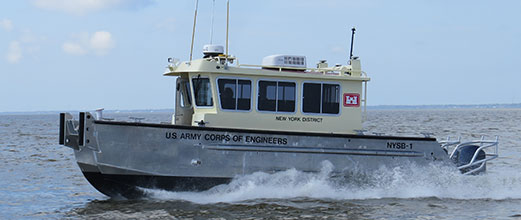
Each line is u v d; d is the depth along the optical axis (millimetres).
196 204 13477
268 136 13688
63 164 22922
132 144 13094
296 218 12297
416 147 14711
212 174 13469
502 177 15867
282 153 13781
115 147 13031
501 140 35250
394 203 13914
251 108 14023
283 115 14203
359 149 14250
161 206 13328
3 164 22953
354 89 14734
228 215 12461
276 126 14156
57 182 17938
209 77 13867
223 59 14266
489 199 14672
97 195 15531
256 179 13719
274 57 14320
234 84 13938
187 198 13820
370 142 14312
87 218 12555
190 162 13352
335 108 14570
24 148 31344
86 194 15711
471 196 14984
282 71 14289
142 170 13188
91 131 12938
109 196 14016
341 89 14617
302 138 13875
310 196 14109
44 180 18375
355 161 14234
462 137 38188
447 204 13961
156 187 13555
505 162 22891
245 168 13617
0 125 80688
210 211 12789
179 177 13383
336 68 14797
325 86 14500
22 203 14508
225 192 13703
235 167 13555
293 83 14281
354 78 14617
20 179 18609
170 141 13250
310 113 14383
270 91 14141
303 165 13906
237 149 13539
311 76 14336
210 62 13773
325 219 12289
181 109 15164
